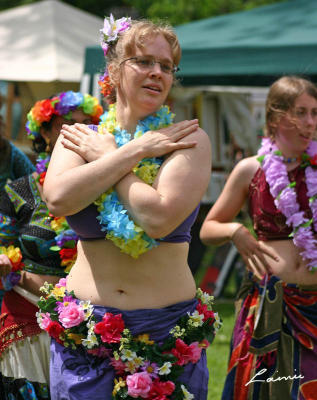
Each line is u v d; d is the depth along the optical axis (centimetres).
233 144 2067
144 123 499
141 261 479
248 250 661
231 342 687
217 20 1541
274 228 652
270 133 687
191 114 2044
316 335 628
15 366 616
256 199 668
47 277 620
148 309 475
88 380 475
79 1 3578
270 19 1445
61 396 489
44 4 2156
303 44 1198
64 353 492
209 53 1247
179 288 489
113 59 508
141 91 492
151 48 488
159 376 471
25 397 612
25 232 622
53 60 1833
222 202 696
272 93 674
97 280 488
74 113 655
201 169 475
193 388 488
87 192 462
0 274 615
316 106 659
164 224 455
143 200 454
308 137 657
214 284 1672
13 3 3519
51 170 488
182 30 1507
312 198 638
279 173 645
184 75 1261
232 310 1490
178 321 484
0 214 634
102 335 465
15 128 1845
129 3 3581
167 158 477
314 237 638
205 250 1686
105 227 470
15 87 1850
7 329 621
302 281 638
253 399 641
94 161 470
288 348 636
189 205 463
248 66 1228
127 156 465
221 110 2062
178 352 473
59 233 609
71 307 480
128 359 463
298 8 1477
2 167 815
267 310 645
